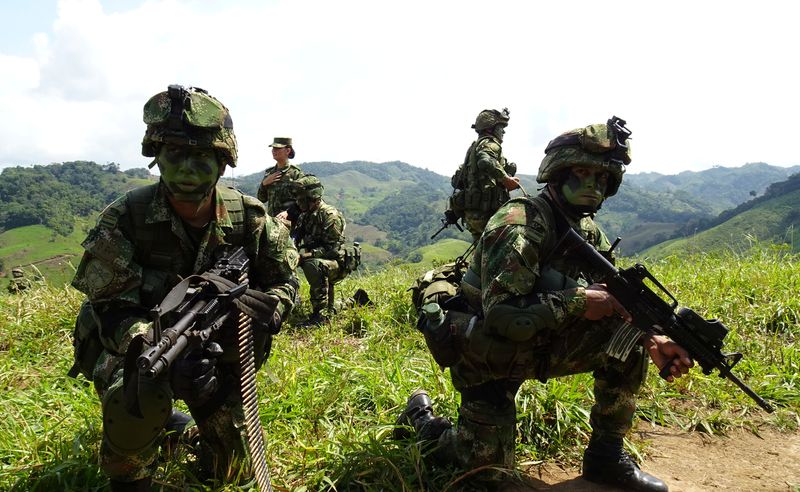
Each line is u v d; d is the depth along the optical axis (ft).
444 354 9.36
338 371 15.17
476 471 9.46
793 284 20.98
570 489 10.30
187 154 8.83
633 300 8.98
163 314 7.61
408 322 21.27
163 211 9.21
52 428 11.54
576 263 9.60
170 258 9.46
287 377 14.40
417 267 32.73
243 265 9.59
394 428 11.60
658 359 8.97
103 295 8.93
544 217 9.29
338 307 25.49
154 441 8.82
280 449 11.21
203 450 10.14
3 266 250.78
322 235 24.89
